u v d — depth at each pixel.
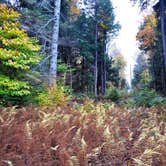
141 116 10.25
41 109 8.83
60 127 6.54
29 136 5.39
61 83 15.03
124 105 14.65
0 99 9.43
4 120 6.70
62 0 22.05
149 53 43.47
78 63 31.14
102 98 21.20
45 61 14.18
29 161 4.76
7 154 4.75
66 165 4.86
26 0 15.03
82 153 5.14
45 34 15.33
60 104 10.93
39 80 10.91
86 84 32.31
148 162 5.38
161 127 8.46
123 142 6.21
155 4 23.72
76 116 8.00
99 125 7.09
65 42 25.53
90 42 34.12
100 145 5.86
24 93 9.39
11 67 9.52
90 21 34.03
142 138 6.29
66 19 23.75
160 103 14.32
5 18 9.88
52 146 5.52
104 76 38.94
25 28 14.48
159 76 32.88
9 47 9.55
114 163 5.41
